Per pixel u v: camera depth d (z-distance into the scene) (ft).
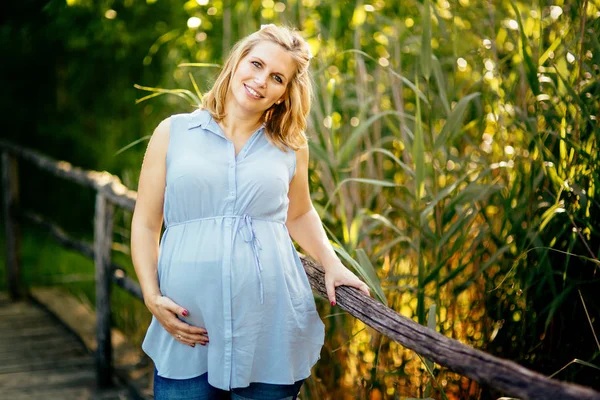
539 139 7.54
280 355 6.06
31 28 23.16
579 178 7.33
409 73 11.24
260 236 6.00
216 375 5.93
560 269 7.64
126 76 22.50
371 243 9.71
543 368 7.67
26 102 25.07
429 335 4.95
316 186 9.61
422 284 7.73
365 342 9.09
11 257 17.56
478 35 9.95
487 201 9.06
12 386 11.96
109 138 23.24
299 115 6.22
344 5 12.01
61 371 12.75
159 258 6.15
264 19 11.76
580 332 7.46
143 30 19.12
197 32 12.99
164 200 6.17
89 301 18.02
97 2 17.67
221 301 5.86
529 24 9.48
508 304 8.02
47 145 25.17
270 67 5.85
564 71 8.13
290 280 6.13
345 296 6.06
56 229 15.46
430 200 8.71
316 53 11.02
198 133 6.03
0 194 24.72
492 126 9.86
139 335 13.37
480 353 4.54
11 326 15.34
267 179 5.98
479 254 8.21
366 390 8.46
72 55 23.40
